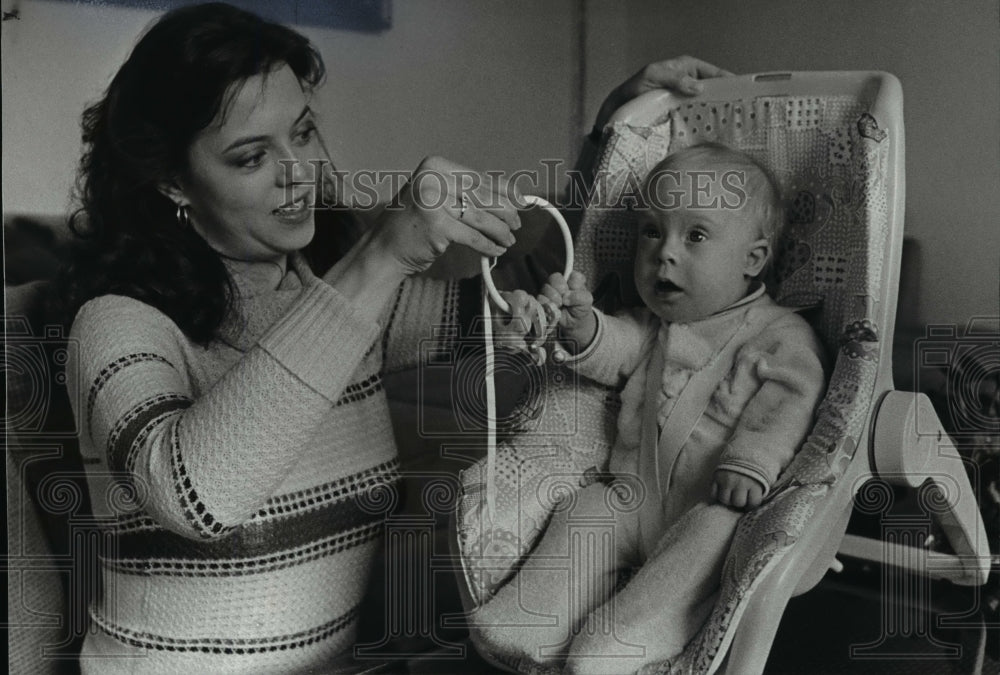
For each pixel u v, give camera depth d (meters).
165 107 0.92
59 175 0.92
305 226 1.00
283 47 0.97
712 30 1.22
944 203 1.22
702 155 0.99
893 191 0.95
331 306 0.84
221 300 0.97
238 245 0.98
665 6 1.19
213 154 0.94
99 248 0.93
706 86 1.06
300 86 0.99
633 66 1.20
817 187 1.00
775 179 1.02
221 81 0.92
